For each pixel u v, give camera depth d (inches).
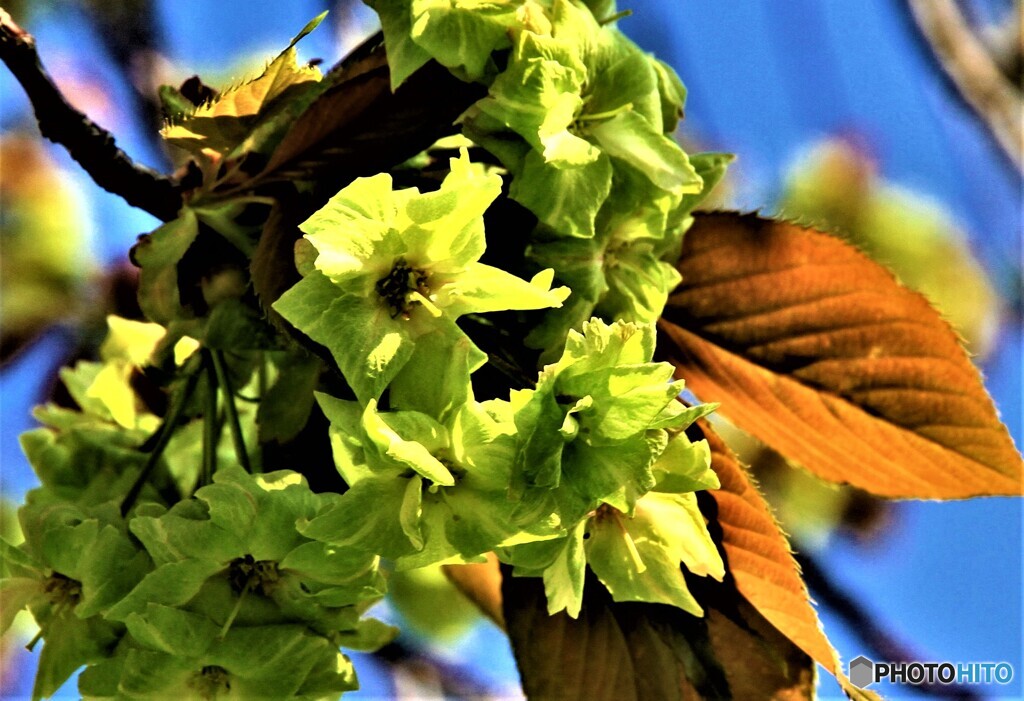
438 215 20.1
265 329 21.6
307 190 21.3
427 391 20.1
